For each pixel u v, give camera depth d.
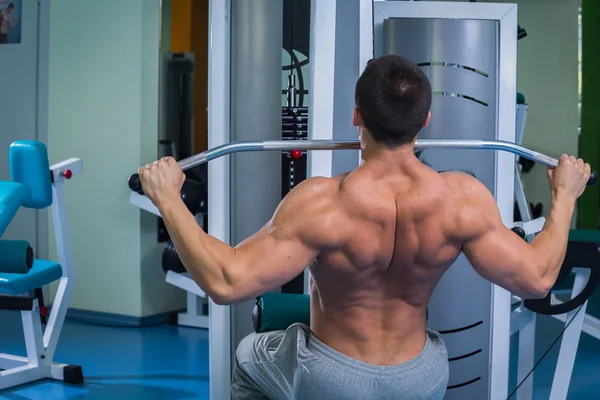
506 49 2.69
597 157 6.18
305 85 3.08
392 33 2.70
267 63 2.44
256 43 2.43
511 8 2.69
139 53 4.53
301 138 2.68
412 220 1.54
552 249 1.62
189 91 4.73
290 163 2.69
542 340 4.46
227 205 2.47
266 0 2.43
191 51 4.71
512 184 2.73
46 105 4.82
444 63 2.68
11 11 4.84
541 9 6.13
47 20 4.78
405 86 1.54
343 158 2.53
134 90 4.55
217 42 2.44
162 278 4.73
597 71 6.11
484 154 2.71
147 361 3.89
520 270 1.57
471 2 2.70
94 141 4.68
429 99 1.57
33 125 4.83
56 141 4.79
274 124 2.46
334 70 2.48
